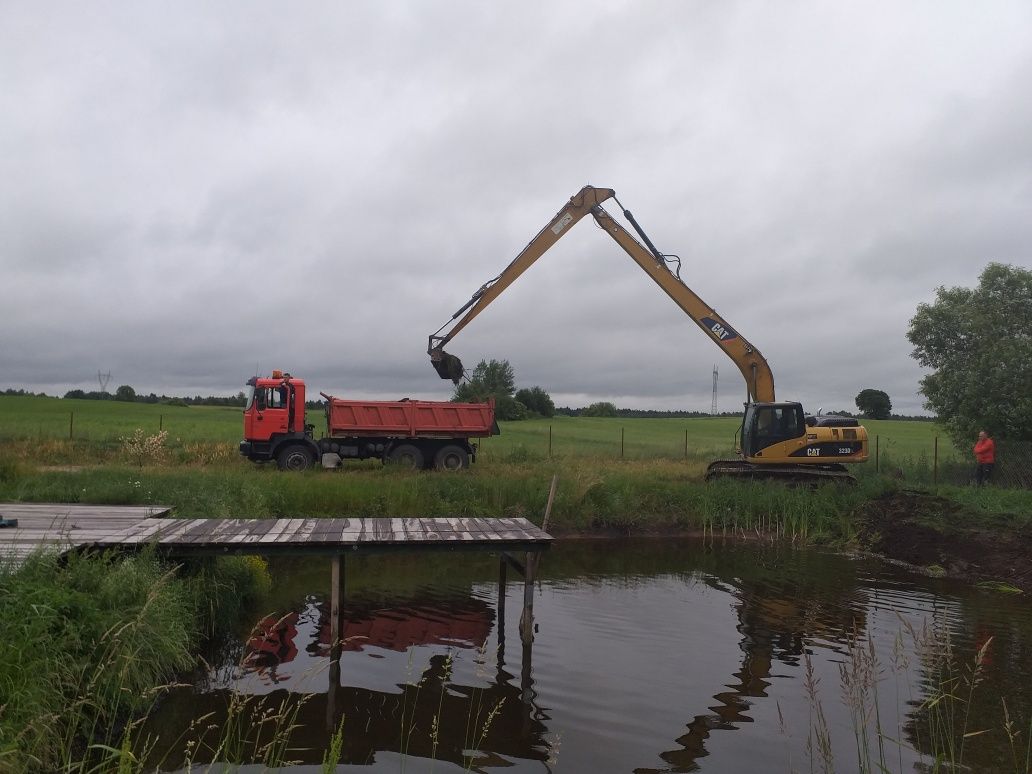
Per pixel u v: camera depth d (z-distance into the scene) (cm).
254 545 793
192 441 2764
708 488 1842
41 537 808
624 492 1772
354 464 2403
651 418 7819
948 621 970
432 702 663
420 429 2297
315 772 522
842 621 964
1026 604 1075
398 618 945
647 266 2216
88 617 579
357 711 637
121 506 1191
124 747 445
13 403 5791
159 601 661
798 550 1546
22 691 466
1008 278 2223
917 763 551
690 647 841
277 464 2228
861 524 1659
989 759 557
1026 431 2106
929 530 1495
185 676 695
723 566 1355
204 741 561
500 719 628
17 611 534
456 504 1623
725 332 2205
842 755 565
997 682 730
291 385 2220
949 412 2266
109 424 3791
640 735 599
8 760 419
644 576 1251
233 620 866
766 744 585
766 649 838
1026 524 1432
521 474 2036
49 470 1755
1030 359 2102
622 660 790
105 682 541
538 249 2203
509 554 952
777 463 2061
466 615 969
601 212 2225
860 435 2059
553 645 843
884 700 679
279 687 688
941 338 2288
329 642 831
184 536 816
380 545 813
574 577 1230
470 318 2212
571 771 534
